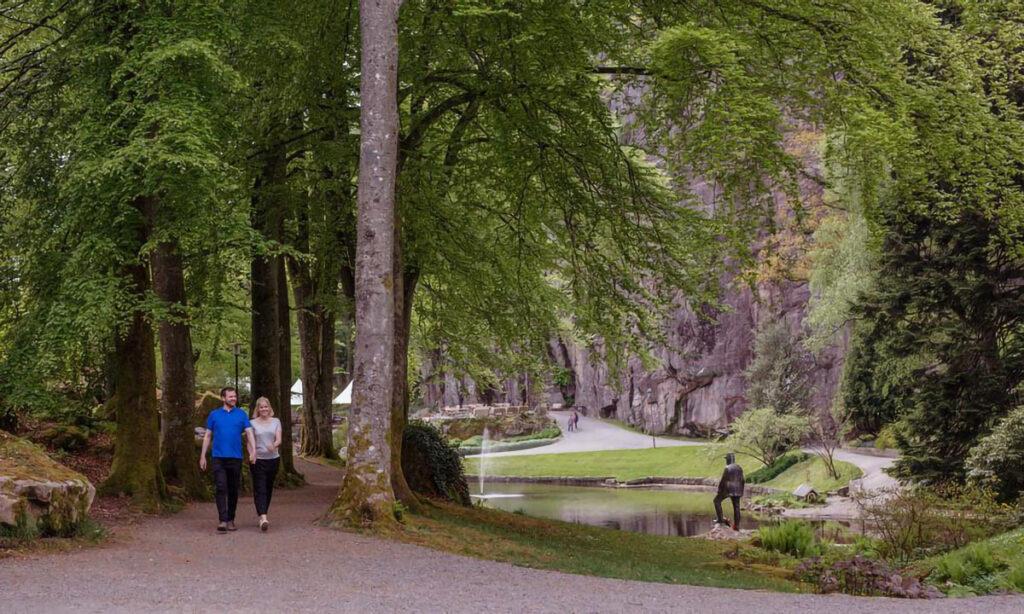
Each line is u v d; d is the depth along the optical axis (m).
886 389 25.44
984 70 15.98
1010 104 16.34
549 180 17.05
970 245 20.69
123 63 12.21
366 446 11.90
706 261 18.20
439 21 14.41
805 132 31.80
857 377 31.67
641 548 16.09
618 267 18.19
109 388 22.02
